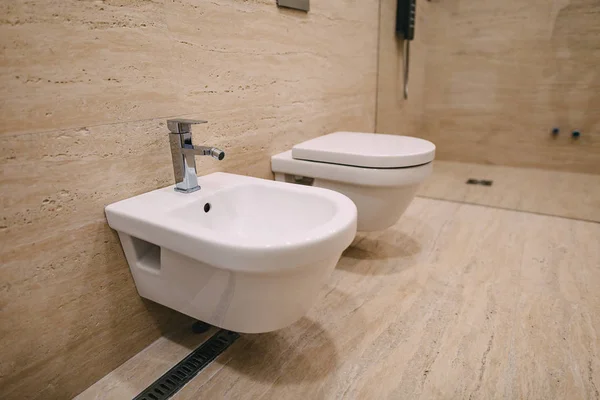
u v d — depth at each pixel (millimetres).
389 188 1159
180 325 1067
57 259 765
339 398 829
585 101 2256
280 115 1338
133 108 855
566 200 1965
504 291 1188
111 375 905
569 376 862
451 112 2697
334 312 1111
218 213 930
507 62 2422
